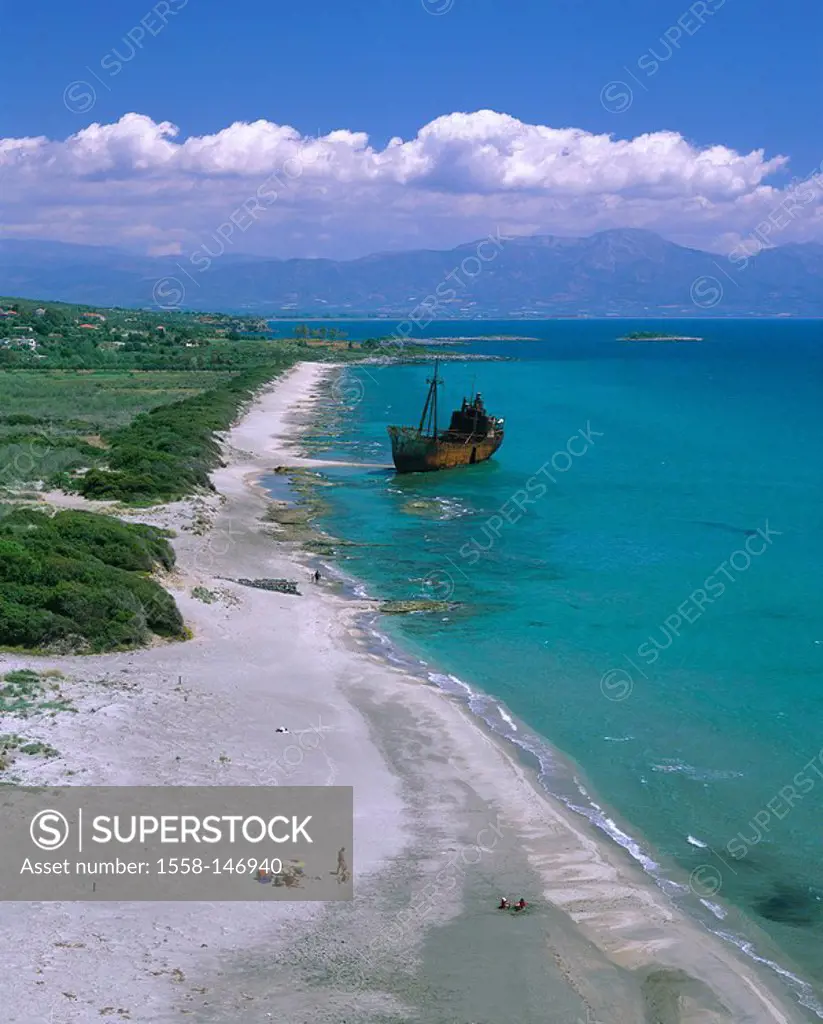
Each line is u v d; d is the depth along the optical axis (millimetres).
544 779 31406
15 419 107812
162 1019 18391
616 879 25578
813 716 36344
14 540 45406
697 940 23078
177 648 40844
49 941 20516
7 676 34750
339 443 110000
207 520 66000
